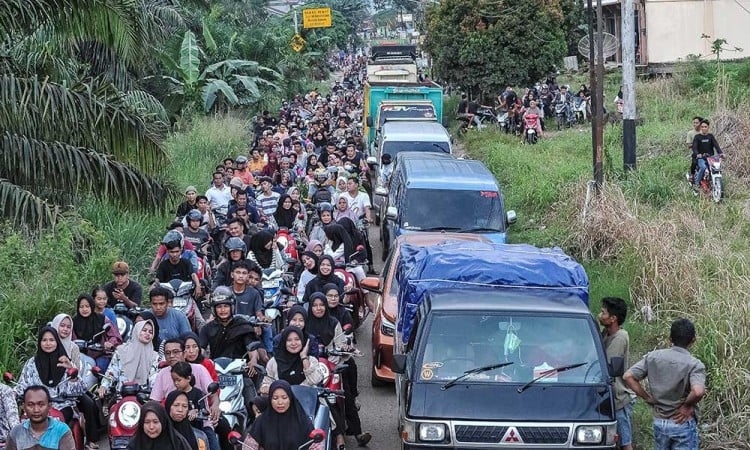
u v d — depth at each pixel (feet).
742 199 57.52
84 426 30.78
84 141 44.27
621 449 29.53
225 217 57.57
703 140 59.41
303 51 236.02
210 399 28.09
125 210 47.70
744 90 87.35
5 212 42.09
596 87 58.29
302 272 44.42
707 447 30.73
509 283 30.89
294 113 131.44
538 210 64.95
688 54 118.01
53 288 42.63
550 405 27.37
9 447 25.05
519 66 122.83
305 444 24.91
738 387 32.14
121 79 81.97
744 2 121.60
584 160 76.48
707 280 41.52
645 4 122.72
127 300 38.50
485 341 28.68
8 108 41.81
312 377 30.04
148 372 30.22
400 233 50.85
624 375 27.07
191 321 40.06
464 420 27.04
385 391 40.55
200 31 139.54
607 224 51.52
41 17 43.57
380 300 41.19
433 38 126.72
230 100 119.24
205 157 93.25
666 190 58.54
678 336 26.37
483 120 118.83
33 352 38.91
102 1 45.19
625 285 44.45
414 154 65.10
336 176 72.43
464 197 52.31
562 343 28.68
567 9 127.75
